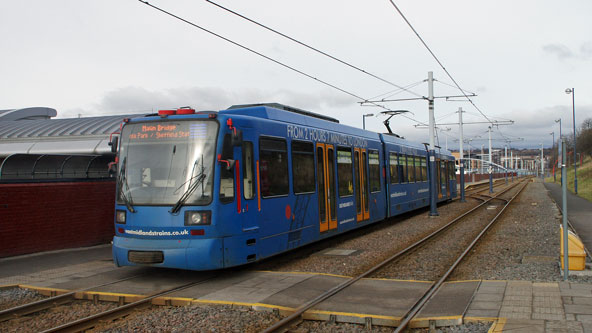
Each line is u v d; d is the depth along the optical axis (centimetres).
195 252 923
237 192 991
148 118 1016
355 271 1072
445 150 3406
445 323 671
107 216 1516
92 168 1631
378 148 1906
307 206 1270
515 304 727
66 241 1382
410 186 2325
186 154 967
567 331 600
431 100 2455
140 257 948
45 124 3052
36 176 1506
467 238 1620
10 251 1241
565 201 891
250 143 1047
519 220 2177
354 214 1591
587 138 7862
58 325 714
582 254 931
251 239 1026
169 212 946
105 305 817
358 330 677
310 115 1438
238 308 764
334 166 1459
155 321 711
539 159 16550
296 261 1208
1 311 733
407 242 1533
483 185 7738
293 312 730
